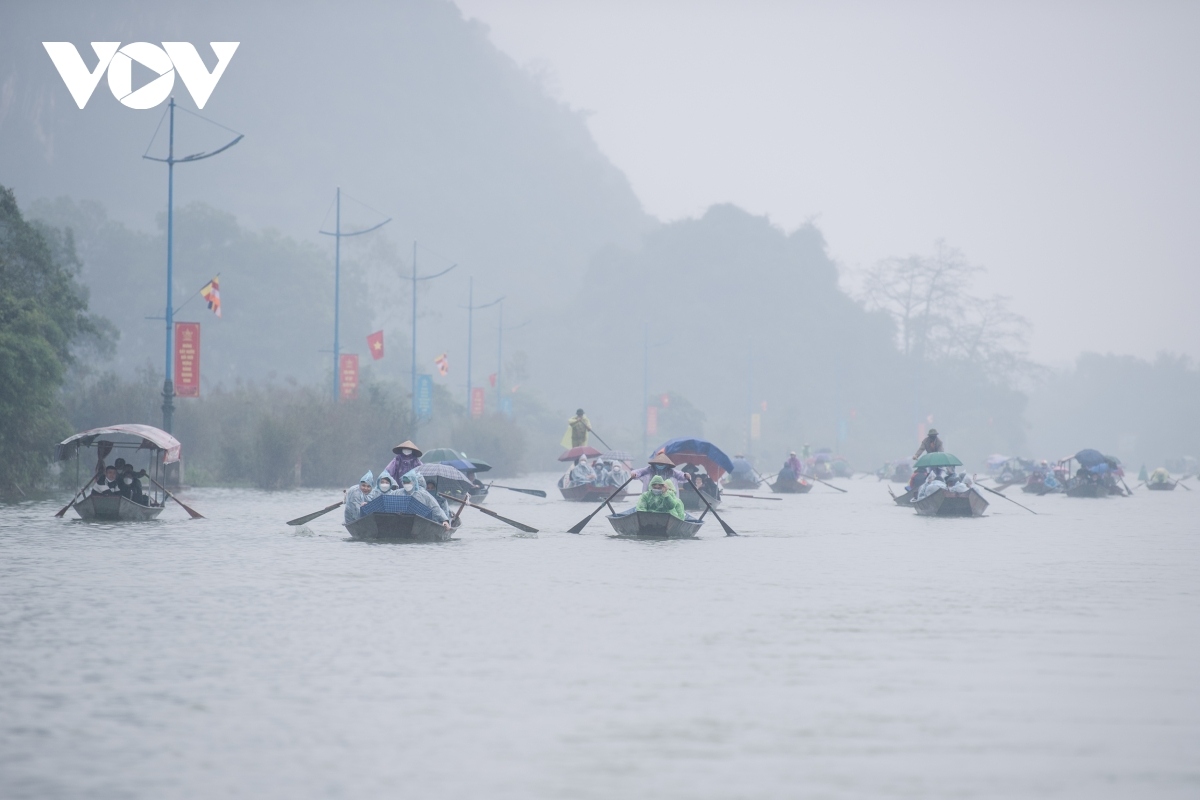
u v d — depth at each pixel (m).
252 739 30.48
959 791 26.95
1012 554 77.88
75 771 27.97
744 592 56.75
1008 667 39.56
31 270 147.00
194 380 149.38
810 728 31.81
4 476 126.88
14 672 37.59
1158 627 47.56
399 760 28.84
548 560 69.81
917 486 130.75
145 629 44.91
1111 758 29.44
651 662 39.78
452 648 41.72
